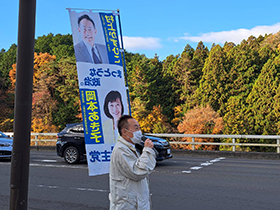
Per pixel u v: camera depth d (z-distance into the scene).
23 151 3.51
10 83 63.53
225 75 50.78
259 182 9.12
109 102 6.17
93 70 6.11
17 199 3.49
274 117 42.44
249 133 42.62
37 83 56.81
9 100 61.12
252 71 50.12
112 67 6.29
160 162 13.65
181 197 7.41
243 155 15.80
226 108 47.91
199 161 14.09
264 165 12.76
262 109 43.22
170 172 10.84
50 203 7.02
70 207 6.71
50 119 51.41
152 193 7.80
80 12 6.19
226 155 16.16
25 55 3.54
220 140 40.94
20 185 3.50
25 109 3.52
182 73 59.72
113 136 6.13
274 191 7.97
